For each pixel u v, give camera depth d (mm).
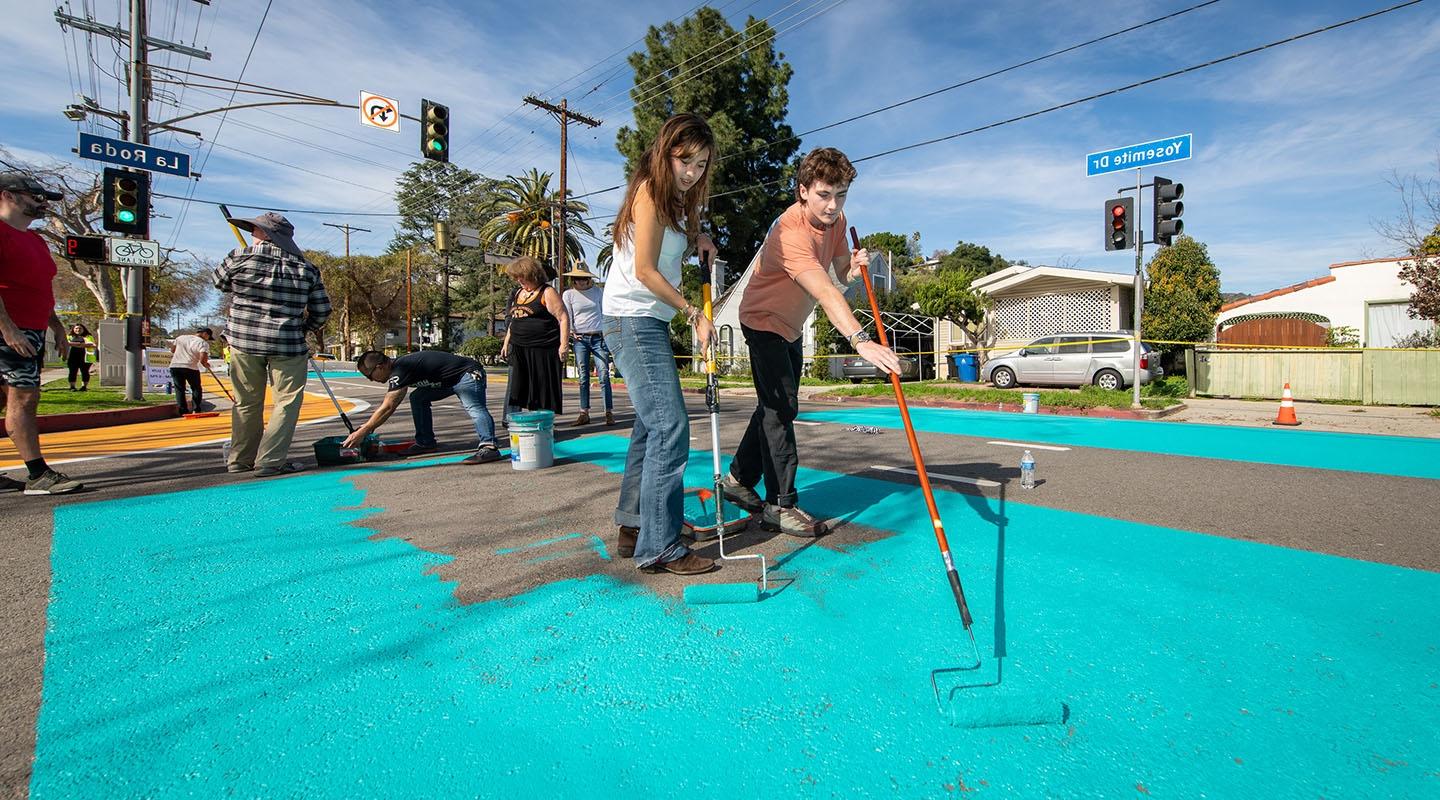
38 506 3754
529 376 6363
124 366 13258
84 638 2086
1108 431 7531
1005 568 2736
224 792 1403
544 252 36156
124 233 10555
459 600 2396
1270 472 4879
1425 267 12227
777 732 1616
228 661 1946
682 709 1709
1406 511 3688
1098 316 18234
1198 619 2240
